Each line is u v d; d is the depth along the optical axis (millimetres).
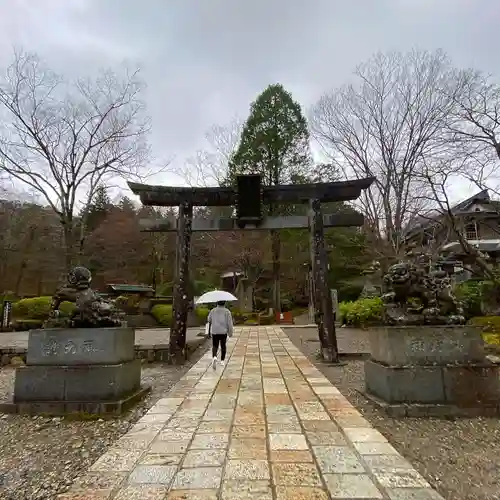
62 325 5883
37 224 30891
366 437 4176
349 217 11062
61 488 3242
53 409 5371
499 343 10656
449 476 3367
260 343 14438
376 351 6078
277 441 4066
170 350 10320
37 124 17234
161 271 36562
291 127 28250
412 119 20938
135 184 10914
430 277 5891
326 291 10422
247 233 29031
